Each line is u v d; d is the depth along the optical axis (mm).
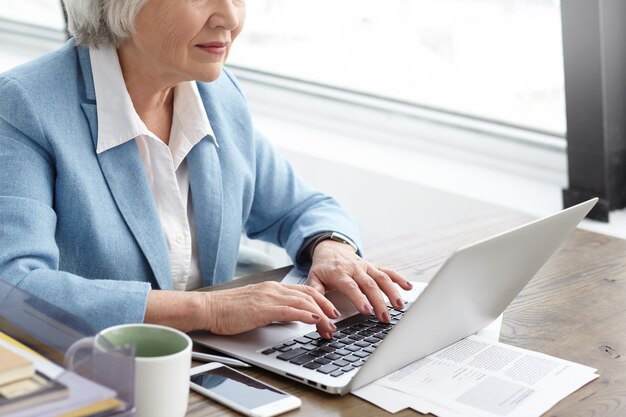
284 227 1903
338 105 3127
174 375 1047
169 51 1568
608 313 1544
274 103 3324
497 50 2707
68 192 1542
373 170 2705
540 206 2494
